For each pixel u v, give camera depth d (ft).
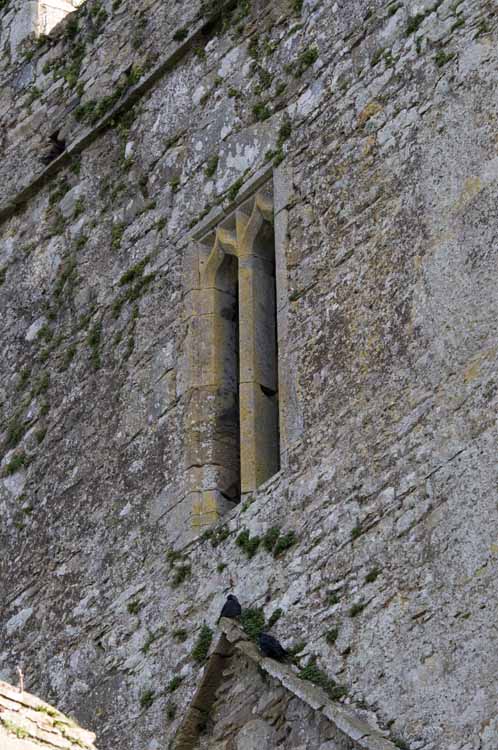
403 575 74.84
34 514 90.27
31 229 96.48
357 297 80.07
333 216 82.07
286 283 82.69
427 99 80.12
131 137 92.99
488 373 75.00
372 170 81.25
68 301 93.04
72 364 91.45
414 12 81.71
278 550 79.15
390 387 77.77
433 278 77.66
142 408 87.56
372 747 72.28
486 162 77.46
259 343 84.17
